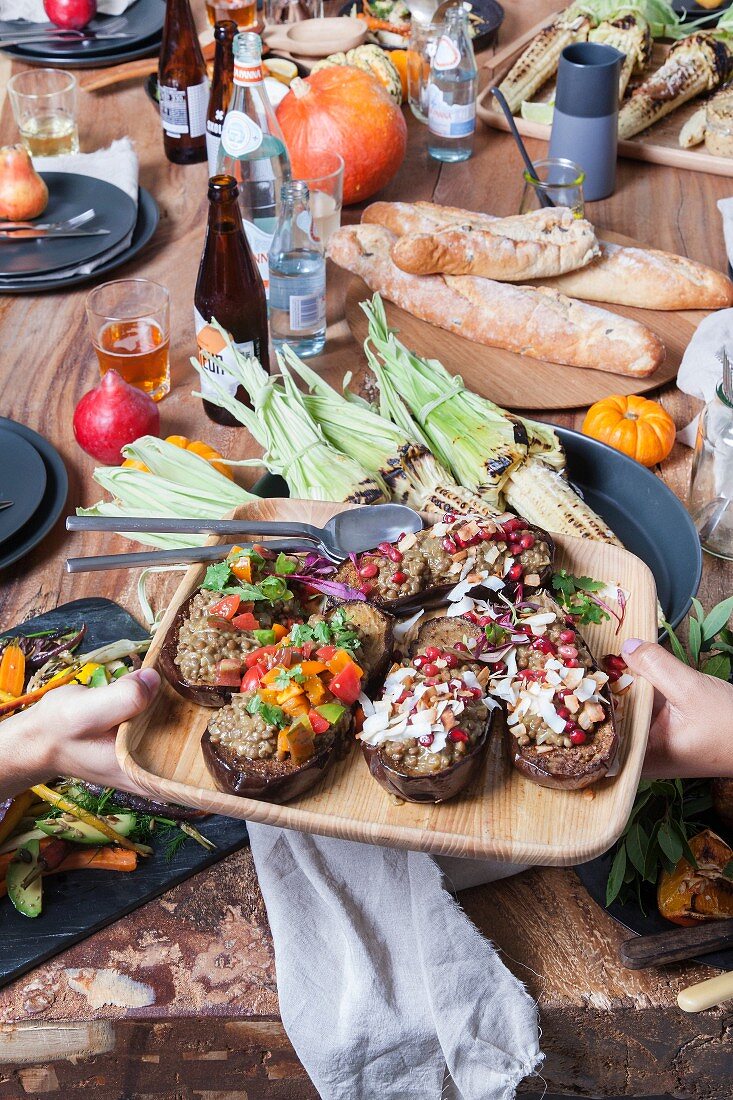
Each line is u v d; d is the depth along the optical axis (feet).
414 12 7.68
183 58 6.98
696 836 3.36
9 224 6.44
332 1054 3.03
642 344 5.29
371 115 6.37
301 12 8.55
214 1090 3.48
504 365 5.53
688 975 3.19
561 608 3.40
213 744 2.97
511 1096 3.04
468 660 3.22
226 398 4.89
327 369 5.54
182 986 3.19
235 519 3.82
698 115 7.46
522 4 9.40
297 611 3.47
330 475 4.41
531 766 2.93
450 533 3.56
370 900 3.23
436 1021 3.00
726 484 4.39
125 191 6.77
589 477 4.83
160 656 3.25
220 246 4.74
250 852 3.51
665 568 4.40
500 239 5.69
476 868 3.34
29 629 4.15
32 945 3.21
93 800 3.49
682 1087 3.41
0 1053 3.21
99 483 4.89
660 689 3.16
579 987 3.17
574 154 6.73
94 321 5.34
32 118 7.22
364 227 6.04
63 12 8.30
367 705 3.11
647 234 6.56
